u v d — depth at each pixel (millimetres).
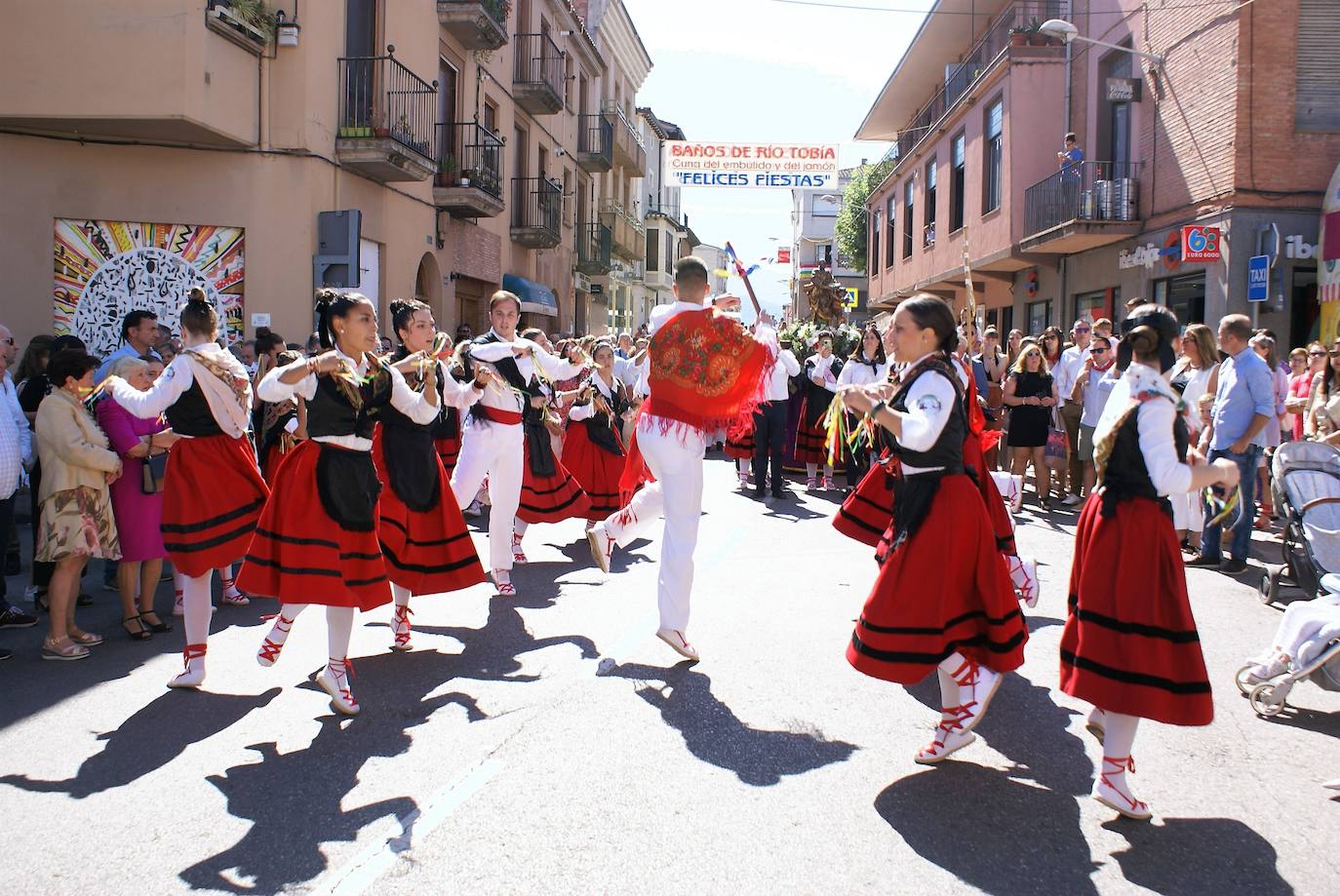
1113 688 3605
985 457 5090
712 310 5457
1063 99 19234
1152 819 3652
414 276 17547
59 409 5590
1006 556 5121
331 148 14555
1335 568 6332
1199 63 14266
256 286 13766
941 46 27547
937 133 24562
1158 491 3637
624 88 38312
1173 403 3746
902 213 29781
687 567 5441
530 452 8133
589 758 4137
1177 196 14930
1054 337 12055
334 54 14508
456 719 4594
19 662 5539
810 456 12984
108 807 3684
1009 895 3104
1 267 12672
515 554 8250
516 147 24062
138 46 12227
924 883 3162
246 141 13477
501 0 19328
